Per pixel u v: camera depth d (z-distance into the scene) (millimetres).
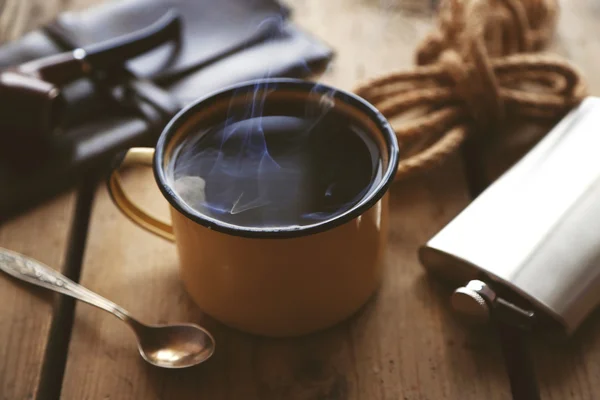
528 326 411
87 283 456
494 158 504
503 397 412
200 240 396
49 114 492
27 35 565
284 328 422
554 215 429
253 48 559
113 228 479
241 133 429
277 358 426
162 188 393
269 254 390
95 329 437
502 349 427
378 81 494
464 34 502
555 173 446
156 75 537
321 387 417
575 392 412
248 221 396
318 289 408
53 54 554
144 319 441
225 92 429
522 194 440
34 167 491
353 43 576
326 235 388
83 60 521
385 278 454
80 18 569
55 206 490
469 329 433
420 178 498
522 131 516
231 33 565
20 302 449
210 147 424
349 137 425
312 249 391
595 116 471
